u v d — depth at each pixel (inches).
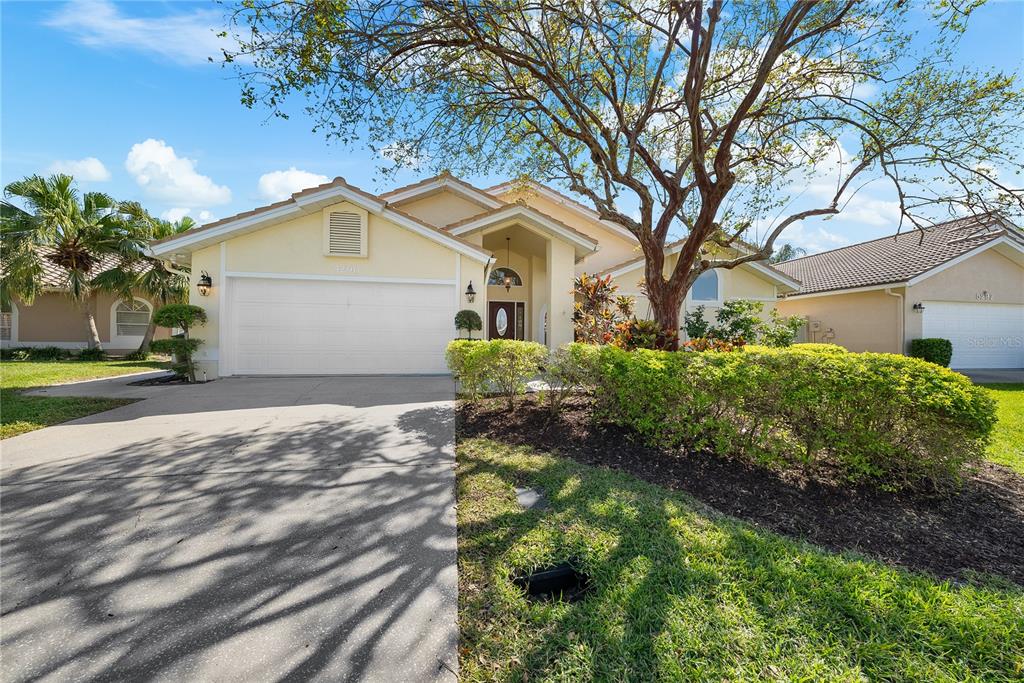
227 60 212.5
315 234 417.4
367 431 220.4
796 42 240.4
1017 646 77.9
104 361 631.2
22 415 248.5
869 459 152.9
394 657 75.3
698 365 181.5
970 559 110.6
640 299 561.0
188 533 117.3
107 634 79.7
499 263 636.7
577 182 321.1
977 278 591.2
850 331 657.6
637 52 282.8
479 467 168.7
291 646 77.4
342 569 101.0
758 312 526.9
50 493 142.7
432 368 436.5
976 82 234.8
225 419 245.4
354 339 425.7
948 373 148.9
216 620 83.8
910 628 81.7
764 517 131.3
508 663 74.0
